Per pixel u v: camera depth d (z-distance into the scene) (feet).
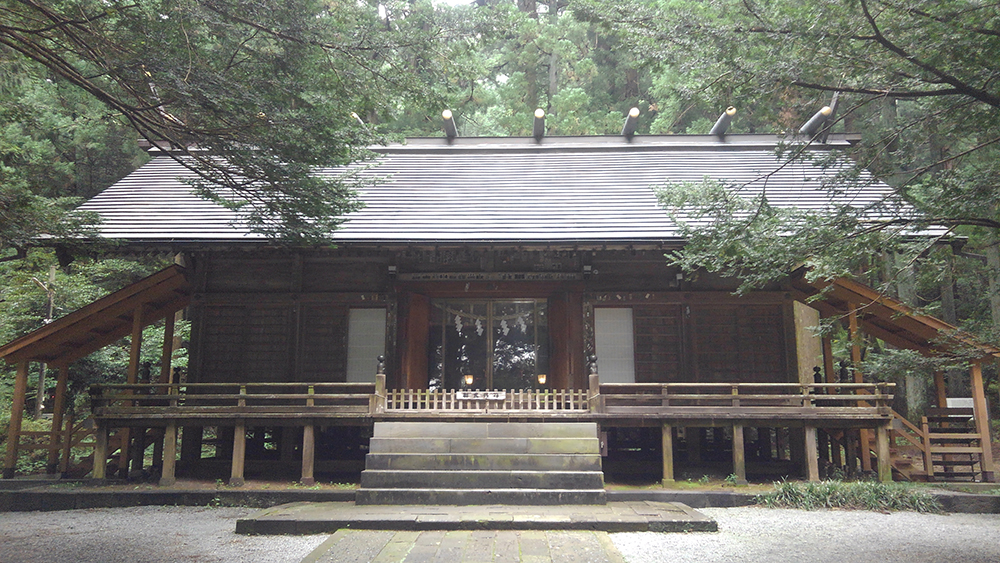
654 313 40.16
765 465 36.81
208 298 40.34
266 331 40.24
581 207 42.42
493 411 32.65
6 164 29.17
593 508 28.02
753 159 49.19
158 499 31.94
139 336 36.81
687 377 39.09
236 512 30.30
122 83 21.90
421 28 25.76
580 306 40.11
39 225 25.86
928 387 64.85
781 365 39.24
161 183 46.78
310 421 33.63
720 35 21.58
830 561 21.33
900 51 19.93
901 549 22.91
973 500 29.73
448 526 24.88
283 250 39.29
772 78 21.22
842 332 51.88
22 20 22.74
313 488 32.40
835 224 22.52
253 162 24.16
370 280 40.63
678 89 23.21
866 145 23.39
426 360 40.91
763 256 22.89
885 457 33.24
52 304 51.88
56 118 50.01
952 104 21.75
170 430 34.01
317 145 24.66
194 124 23.58
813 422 33.53
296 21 22.72
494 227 39.70
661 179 46.47
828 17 20.36
